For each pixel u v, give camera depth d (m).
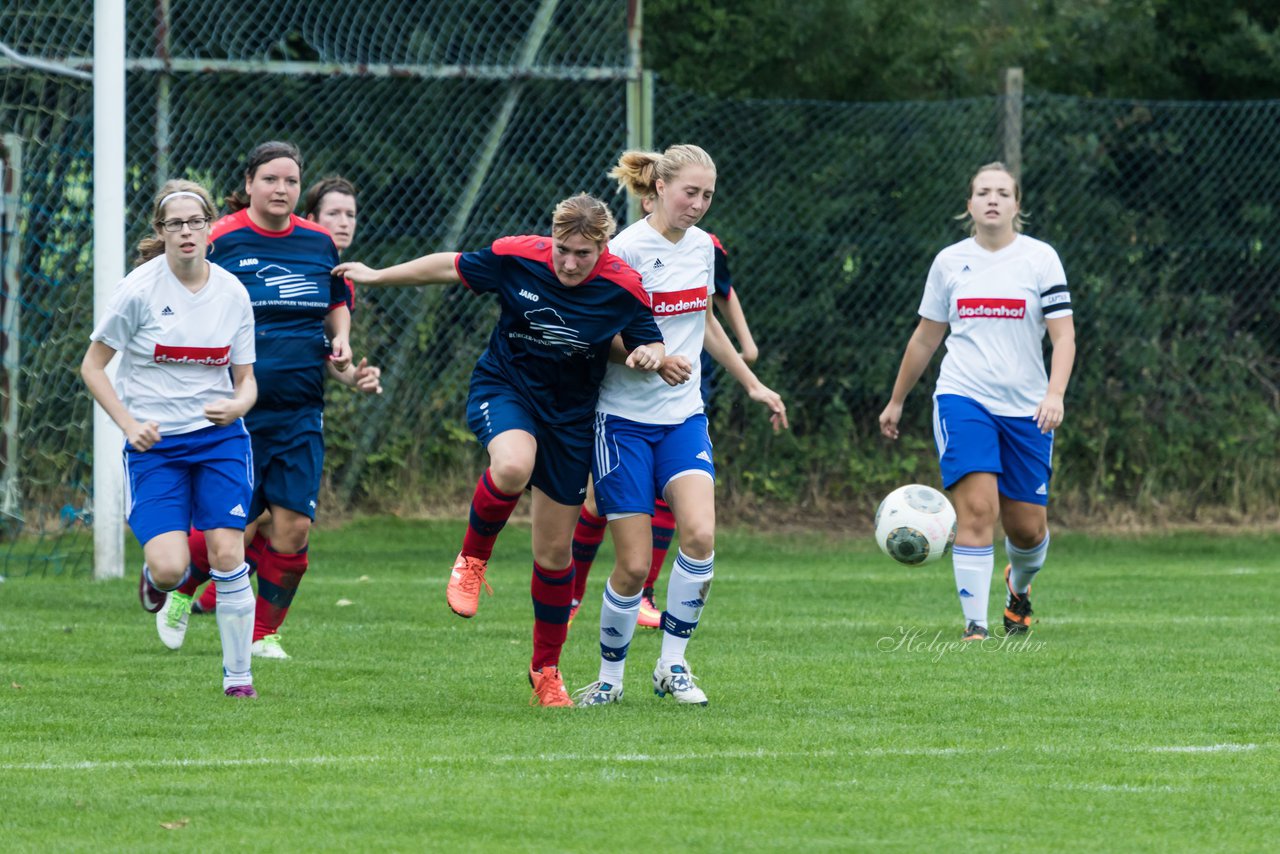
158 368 21.62
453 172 48.88
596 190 49.09
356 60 48.97
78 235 42.78
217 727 19.66
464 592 20.95
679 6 53.94
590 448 20.97
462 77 48.00
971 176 50.50
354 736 19.16
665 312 21.45
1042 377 29.00
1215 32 58.44
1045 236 51.72
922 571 42.75
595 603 34.69
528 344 20.52
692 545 21.06
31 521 44.50
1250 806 16.12
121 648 26.33
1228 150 52.81
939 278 29.38
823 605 34.44
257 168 25.77
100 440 37.16
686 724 20.11
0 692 22.02
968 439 28.58
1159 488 53.50
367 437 48.53
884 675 24.41
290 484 25.47
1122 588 38.75
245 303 21.98
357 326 48.22
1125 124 52.25
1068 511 53.03
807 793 16.42
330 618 31.08
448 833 14.71
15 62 39.72
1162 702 22.17
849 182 50.75
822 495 52.19
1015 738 19.52
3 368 43.03
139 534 21.61
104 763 17.58
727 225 50.12
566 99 49.06
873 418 52.44
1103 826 15.25
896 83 56.34
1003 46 56.84
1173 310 52.88
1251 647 27.92
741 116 50.34
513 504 20.34
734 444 51.38
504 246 20.58
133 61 46.06
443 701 21.73
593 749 18.52
